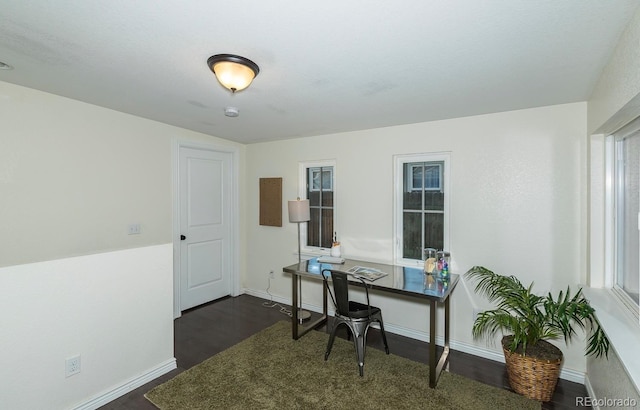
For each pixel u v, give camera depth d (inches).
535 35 57.8
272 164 166.2
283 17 53.2
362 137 135.7
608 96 68.2
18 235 93.2
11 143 91.1
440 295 89.7
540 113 99.3
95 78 83.0
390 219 129.0
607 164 85.8
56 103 99.7
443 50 64.3
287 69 74.3
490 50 63.9
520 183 102.7
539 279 100.2
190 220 150.5
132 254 89.7
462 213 112.9
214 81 83.7
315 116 114.8
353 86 85.0
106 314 83.8
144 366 92.4
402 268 121.1
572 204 95.1
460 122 113.0
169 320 99.2
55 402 74.4
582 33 56.8
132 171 122.0
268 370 99.0
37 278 71.9
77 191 106.0
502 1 48.0
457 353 112.3
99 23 56.5
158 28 57.7
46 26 57.7
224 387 90.2
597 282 88.0
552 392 85.2
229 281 173.0
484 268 104.9
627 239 77.6
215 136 155.1
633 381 47.2
